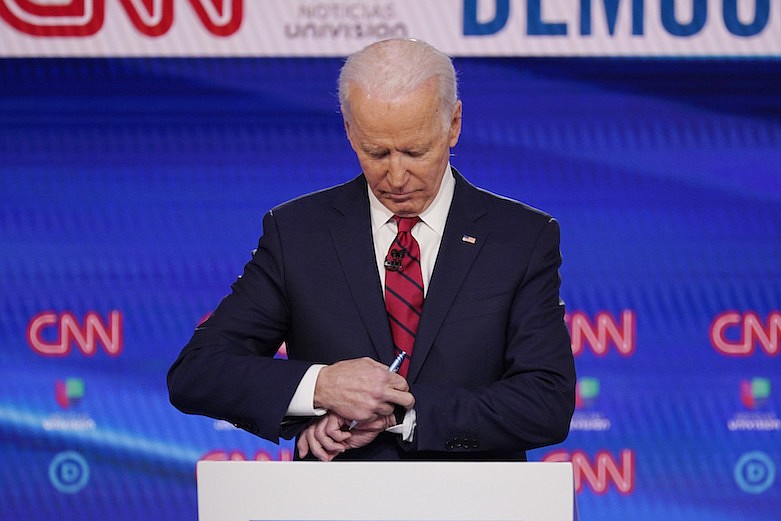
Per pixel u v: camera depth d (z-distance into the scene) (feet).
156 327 40.37
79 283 40.24
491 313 21.97
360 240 22.48
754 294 39.91
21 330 40.29
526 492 16.98
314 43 39.78
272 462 17.25
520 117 39.70
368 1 39.60
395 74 20.31
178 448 40.68
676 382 40.09
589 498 40.34
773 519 40.24
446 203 22.70
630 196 39.81
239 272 40.22
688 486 40.27
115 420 40.57
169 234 40.16
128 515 40.73
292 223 23.15
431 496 17.07
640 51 39.55
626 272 39.91
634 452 40.27
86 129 40.01
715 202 39.75
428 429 20.61
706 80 39.55
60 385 40.42
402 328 21.95
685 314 39.99
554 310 22.43
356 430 21.02
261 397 21.13
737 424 40.11
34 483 40.60
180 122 40.01
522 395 21.22
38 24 39.81
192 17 39.86
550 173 39.75
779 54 39.40
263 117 39.93
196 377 22.00
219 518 17.30
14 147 39.99
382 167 20.85
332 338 22.07
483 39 39.58
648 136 39.68
